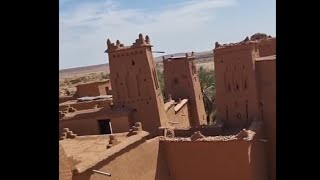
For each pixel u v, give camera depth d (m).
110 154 14.45
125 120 23.73
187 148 18.88
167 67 37.78
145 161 17.45
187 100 35.94
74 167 12.73
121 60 25.09
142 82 24.66
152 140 18.56
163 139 19.45
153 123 24.45
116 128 24.03
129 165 16.02
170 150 19.33
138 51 24.66
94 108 26.83
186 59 37.06
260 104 22.05
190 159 18.86
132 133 18.09
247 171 17.45
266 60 21.62
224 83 23.30
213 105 43.19
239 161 17.59
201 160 18.56
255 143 18.84
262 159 20.47
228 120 23.27
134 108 24.92
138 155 16.88
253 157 18.19
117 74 25.28
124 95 25.14
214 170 18.25
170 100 32.50
